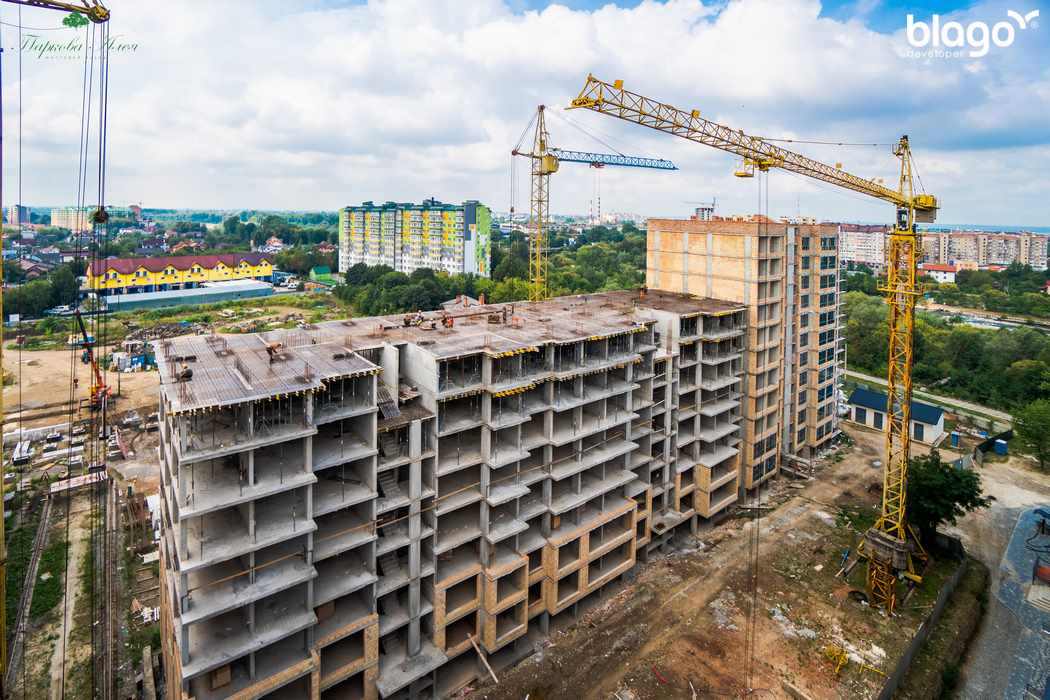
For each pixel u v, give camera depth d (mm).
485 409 48531
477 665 50781
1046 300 198500
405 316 59000
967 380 128750
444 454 49500
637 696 48219
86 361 130375
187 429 37062
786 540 70000
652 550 67375
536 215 135875
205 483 37062
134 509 72062
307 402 37938
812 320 88188
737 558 66562
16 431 95438
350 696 44438
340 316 184125
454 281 190375
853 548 68250
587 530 55719
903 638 54844
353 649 44250
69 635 52531
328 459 40406
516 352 48844
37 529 68312
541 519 54812
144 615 54750
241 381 38312
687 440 70312
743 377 77312
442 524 50438
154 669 48375
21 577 59781
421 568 46375
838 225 91438
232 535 37219
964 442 101625
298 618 39281
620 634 55000
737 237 76375
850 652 53000
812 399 90625
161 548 45688
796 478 85625
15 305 168875
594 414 60031
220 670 37062
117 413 105188
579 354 55031
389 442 45500
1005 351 129875
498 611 49375
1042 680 52875
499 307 69812
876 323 147750
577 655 52562
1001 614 61531
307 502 38688
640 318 64500
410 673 44875
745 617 57250
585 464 55688
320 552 40219
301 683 42969
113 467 83688
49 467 83812
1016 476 91125
